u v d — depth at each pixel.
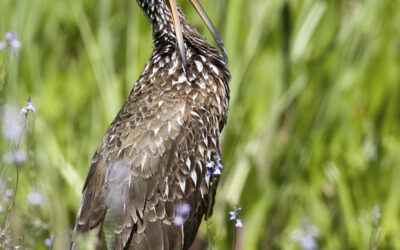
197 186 8.86
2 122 9.24
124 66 12.95
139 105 9.09
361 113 13.68
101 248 8.35
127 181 8.49
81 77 13.22
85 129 12.80
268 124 12.68
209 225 9.08
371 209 12.93
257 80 13.03
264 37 12.78
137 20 12.62
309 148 13.16
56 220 11.09
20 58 12.59
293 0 12.97
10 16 12.87
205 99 9.39
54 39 13.43
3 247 8.05
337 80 13.20
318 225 12.87
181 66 9.55
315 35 13.44
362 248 12.65
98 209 8.45
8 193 8.62
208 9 12.21
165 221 8.59
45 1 13.13
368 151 13.53
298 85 12.93
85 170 12.38
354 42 13.37
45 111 12.98
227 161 12.53
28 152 9.40
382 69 13.86
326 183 13.28
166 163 8.67
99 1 13.07
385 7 14.02
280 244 12.43
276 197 12.84
